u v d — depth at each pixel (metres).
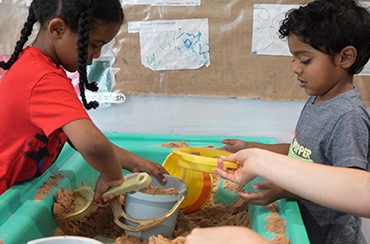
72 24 0.79
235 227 0.51
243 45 1.19
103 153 0.75
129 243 0.81
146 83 1.24
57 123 0.75
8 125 0.82
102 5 0.79
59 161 1.01
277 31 1.17
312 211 0.90
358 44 0.85
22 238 0.73
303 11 0.87
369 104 1.20
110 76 1.24
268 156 0.71
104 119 1.30
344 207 0.61
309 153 0.89
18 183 0.88
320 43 0.83
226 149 1.07
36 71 0.79
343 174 0.62
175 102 1.26
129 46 1.21
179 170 1.05
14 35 1.23
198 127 1.28
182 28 1.19
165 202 0.81
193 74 1.23
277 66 1.20
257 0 1.15
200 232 0.51
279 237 0.72
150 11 1.18
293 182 0.65
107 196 0.82
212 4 1.17
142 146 1.16
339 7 0.85
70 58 0.84
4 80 0.83
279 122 1.26
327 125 0.86
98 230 0.92
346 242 0.89
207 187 1.00
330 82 0.87
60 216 0.85
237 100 1.25
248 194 0.83
